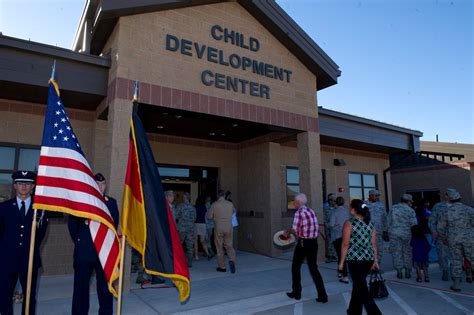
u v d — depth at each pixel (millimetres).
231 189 12750
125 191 4238
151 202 4176
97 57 7418
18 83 6867
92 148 8859
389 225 8031
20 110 8312
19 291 5988
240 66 8969
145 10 7531
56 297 6348
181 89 7855
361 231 5016
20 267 4305
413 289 7020
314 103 10469
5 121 8141
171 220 4281
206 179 12539
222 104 8461
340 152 14383
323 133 11430
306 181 10047
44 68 7035
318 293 6129
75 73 7340
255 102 9094
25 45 6727
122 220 4137
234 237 12438
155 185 4273
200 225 10516
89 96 7715
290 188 12578
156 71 7570
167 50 7809
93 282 6934
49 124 3977
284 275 8242
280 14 9586
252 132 11297
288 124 9703
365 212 5062
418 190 18469
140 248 4156
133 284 7395
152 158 4375
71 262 8375
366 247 4980
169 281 7363
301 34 9977
